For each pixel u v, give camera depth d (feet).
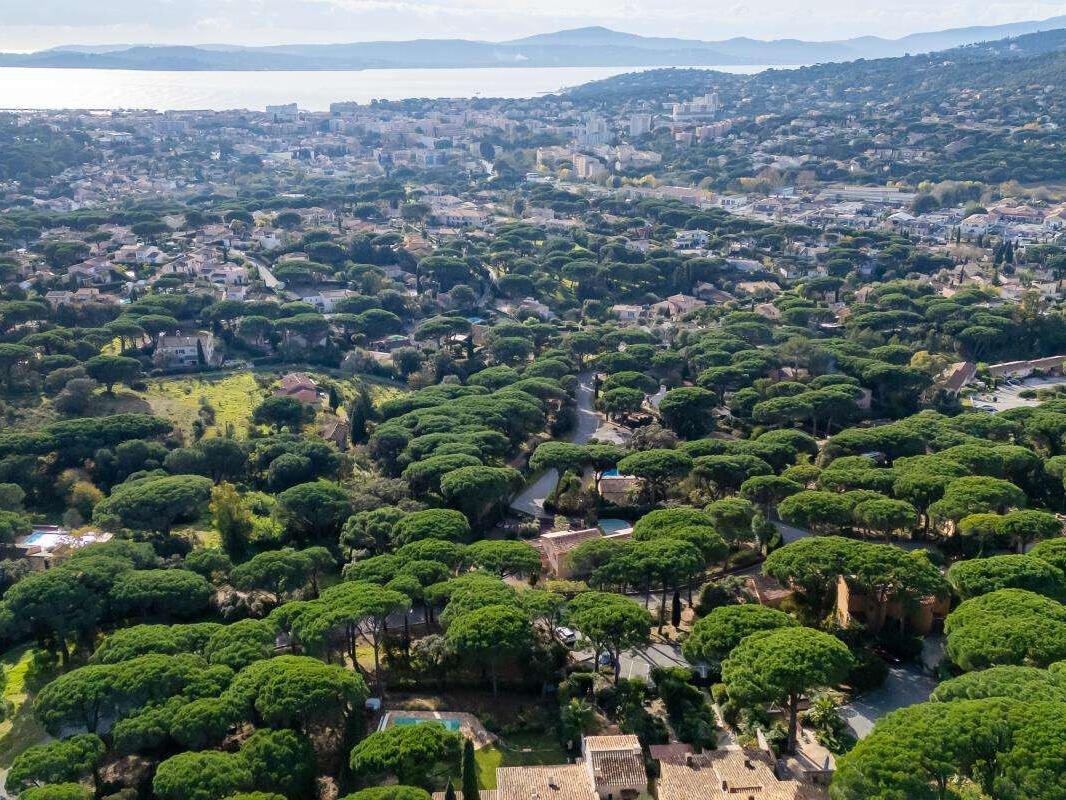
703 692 289.53
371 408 562.66
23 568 356.79
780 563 327.06
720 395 596.29
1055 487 427.74
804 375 619.67
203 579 341.41
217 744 256.73
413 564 330.75
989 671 246.06
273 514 425.28
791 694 255.70
